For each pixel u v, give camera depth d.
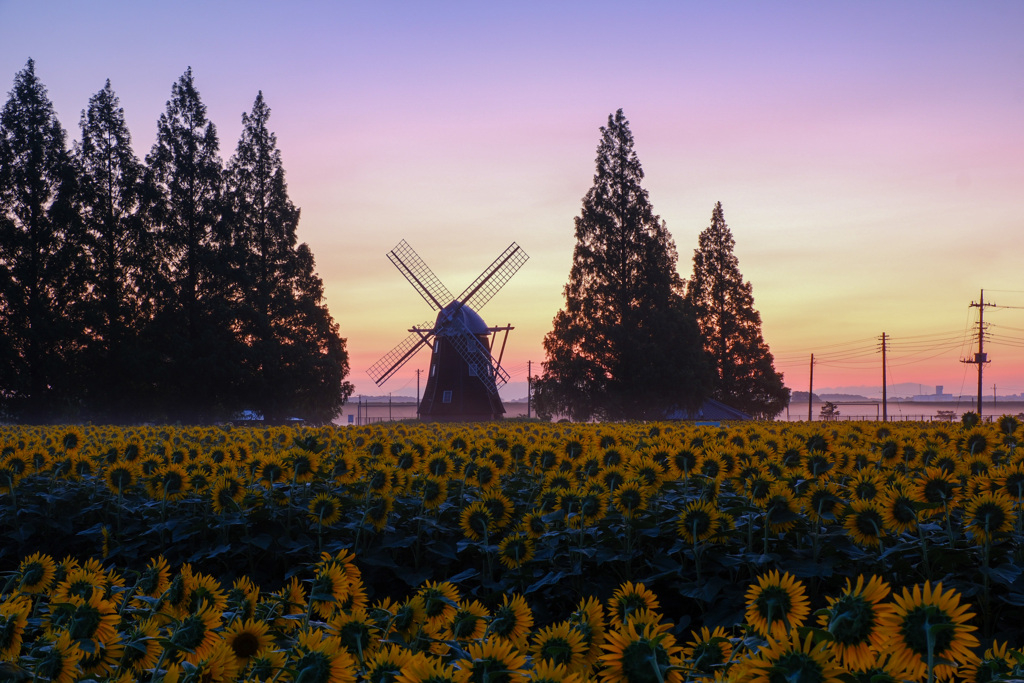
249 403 52.84
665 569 5.86
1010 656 2.57
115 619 3.10
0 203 50.44
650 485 6.25
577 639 2.83
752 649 2.65
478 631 3.31
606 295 57.94
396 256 59.31
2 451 9.22
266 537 7.07
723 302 71.19
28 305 49.69
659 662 2.47
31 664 2.85
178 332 53.09
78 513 8.36
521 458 8.70
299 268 57.00
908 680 2.20
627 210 59.12
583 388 55.91
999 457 8.02
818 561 5.66
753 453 7.90
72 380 51.47
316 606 3.57
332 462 8.27
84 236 50.56
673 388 55.56
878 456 8.42
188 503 7.82
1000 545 5.47
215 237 54.47
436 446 9.50
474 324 56.59
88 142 53.47
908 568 5.39
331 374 54.16
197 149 55.41
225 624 3.39
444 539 7.36
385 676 2.51
